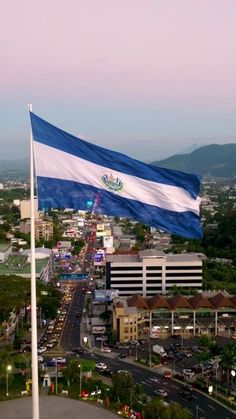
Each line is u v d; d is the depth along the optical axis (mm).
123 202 56594
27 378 147125
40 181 54781
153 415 117938
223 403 141000
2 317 197250
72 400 129250
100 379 154625
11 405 124062
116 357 182125
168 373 162250
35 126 54719
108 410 122438
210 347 176125
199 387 152500
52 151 55156
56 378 145125
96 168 56312
